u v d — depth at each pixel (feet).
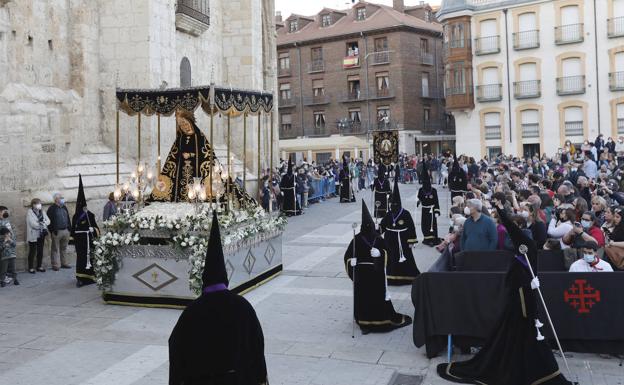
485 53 139.23
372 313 28.12
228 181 38.78
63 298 36.55
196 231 33.58
